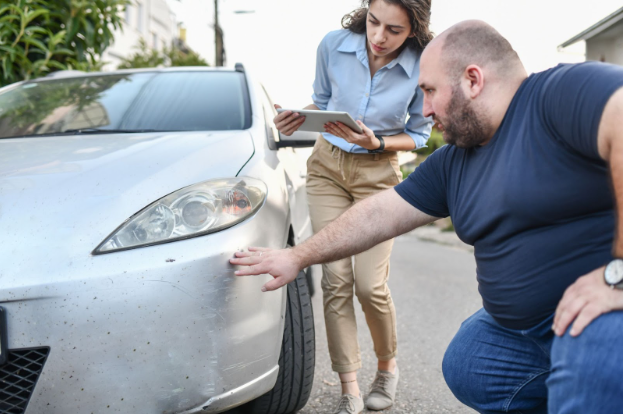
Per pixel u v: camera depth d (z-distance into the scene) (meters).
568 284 1.39
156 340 1.65
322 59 2.43
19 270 1.62
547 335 1.46
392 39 2.17
